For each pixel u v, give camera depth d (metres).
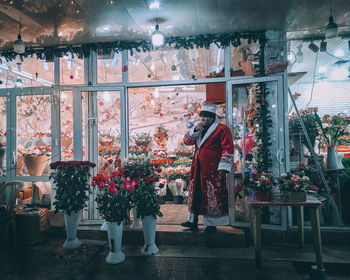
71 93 4.12
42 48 4.13
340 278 2.74
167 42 3.82
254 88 3.71
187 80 3.88
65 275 2.71
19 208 3.78
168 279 2.62
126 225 3.71
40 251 3.31
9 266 2.92
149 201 3.07
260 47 3.65
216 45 3.82
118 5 2.92
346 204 3.72
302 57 3.99
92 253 3.20
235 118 3.72
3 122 4.28
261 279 2.58
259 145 3.66
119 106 3.98
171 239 3.43
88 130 4.07
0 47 4.07
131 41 3.91
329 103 5.68
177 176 5.30
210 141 3.34
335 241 3.35
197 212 3.42
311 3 2.96
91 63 4.05
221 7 3.01
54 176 3.65
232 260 2.98
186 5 2.95
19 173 4.24
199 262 2.95
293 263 2.94
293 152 3.84
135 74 4.01
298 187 2.77
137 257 3.10
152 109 7.53
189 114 7.26
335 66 4.31
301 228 3.23
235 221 3.58
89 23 3.34
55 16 3.16
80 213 3.85
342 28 3.65
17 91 4.22
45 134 4.16
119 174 3.08
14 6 2.93
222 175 3.32
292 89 5.80
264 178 2.90
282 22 3.42
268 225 3.46
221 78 3.76
